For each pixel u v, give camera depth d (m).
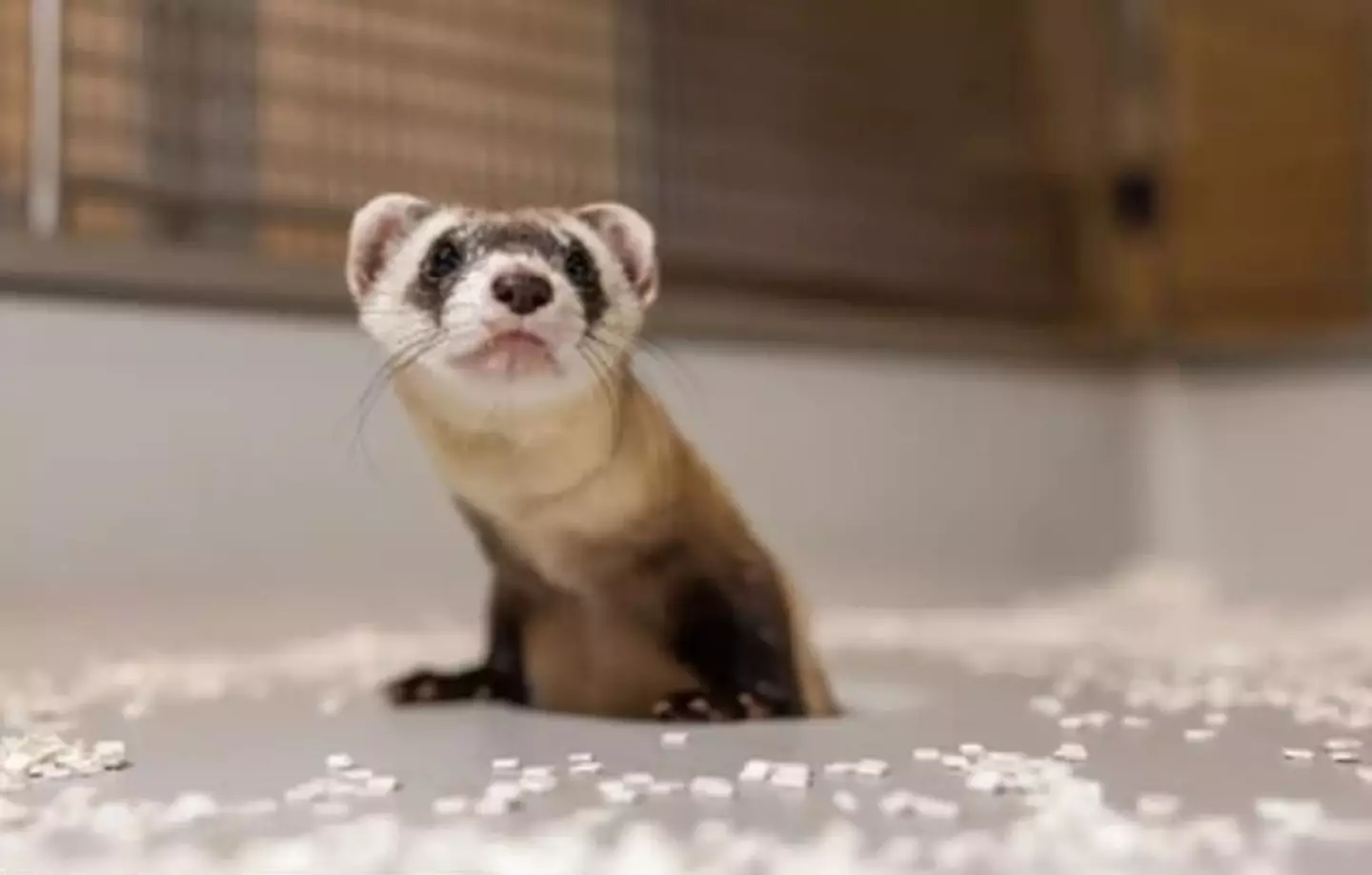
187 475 0.84
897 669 0.76
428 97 1.02
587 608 0.65
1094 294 1.39
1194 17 1.39
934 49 1.29
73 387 0.81
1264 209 1.35
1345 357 1.24
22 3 0.88
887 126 1.26
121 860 0.48
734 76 1.16
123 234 0.91
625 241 0.64
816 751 0.58
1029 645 0.84
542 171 1.07
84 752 0.58
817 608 1.00
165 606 0.83
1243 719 0.63
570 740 0.60
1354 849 0.47
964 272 1.30
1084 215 1.40
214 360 0.85
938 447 1.15
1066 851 0.47
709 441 1.00
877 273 1.23
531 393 0.61
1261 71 1.35
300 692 0.71
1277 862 0.47
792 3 1.20
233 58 0.95
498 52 1.05
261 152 0.96
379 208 0.64
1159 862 0.47
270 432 0.86
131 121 0.92
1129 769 0.55
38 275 0.80
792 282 1.17
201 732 0.62
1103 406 1.29
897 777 0.54
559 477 0.63
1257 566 1.28
